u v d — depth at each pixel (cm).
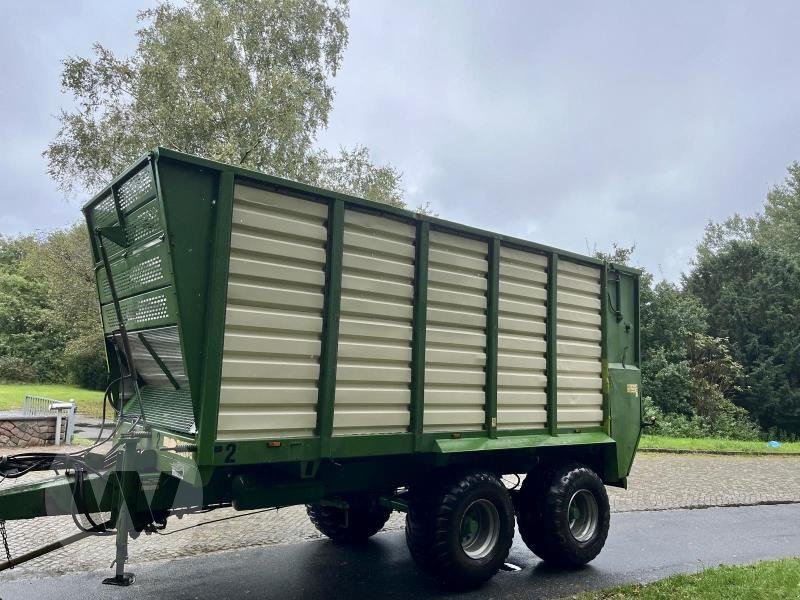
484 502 554
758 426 2702
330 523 674
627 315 736
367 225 486
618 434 686
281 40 2442
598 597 511
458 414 544
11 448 1178
